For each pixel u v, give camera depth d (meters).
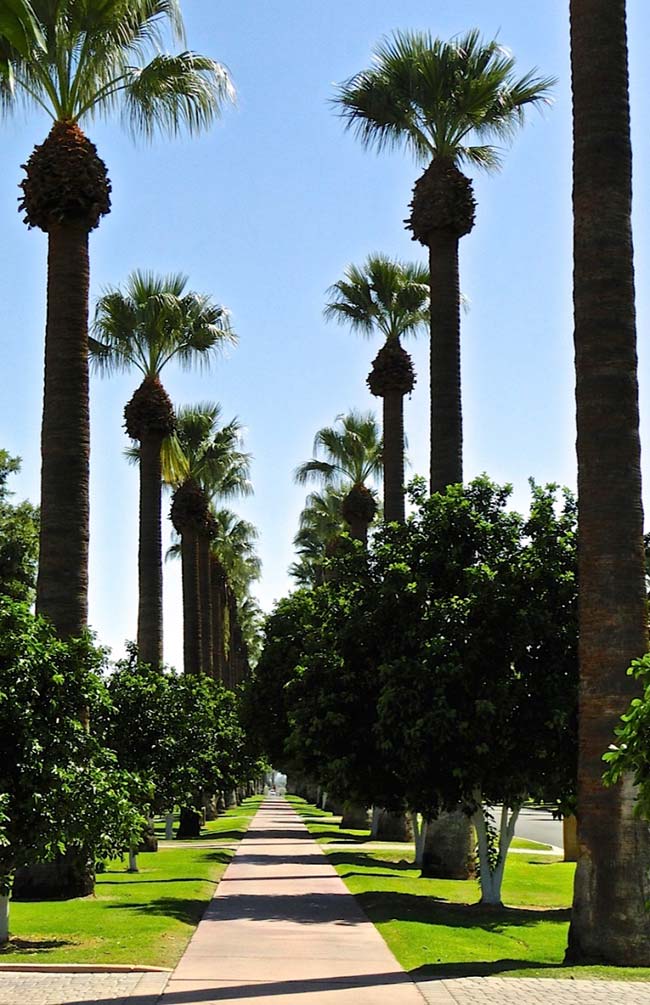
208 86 20.67
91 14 19.56
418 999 10.84
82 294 19.66
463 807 19.20
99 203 19.73
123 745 25.64
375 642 19.56
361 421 49.00
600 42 14.38
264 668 39.03
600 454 13.80
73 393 19.38
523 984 11.62
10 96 20.14
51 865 18.84
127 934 14.64
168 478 35.03
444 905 19.42
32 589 43.53
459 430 24.81
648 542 16.94
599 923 13.08
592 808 13.32
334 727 19.94
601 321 13.98
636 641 13.49
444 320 25.03
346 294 35.25
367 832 45.53
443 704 17.58
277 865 28.23
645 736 8.86
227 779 42.22
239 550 79.50
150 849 31.95
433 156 26.06
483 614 18.20
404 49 25.69
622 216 14.18
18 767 13.73
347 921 16.94
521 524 19.64
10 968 12.36
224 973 12.33
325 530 65.31
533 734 17.81
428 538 19.72
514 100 25.56
